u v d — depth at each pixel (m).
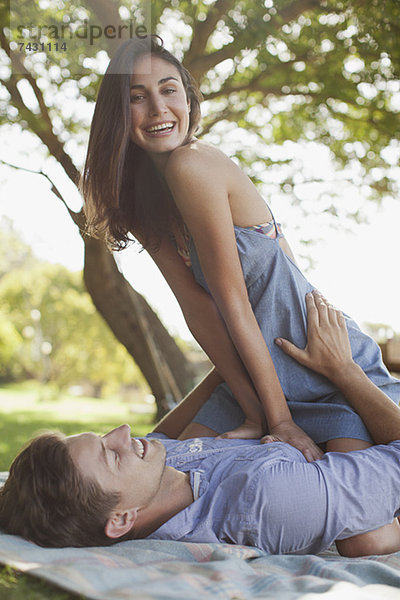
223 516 1.83
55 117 7.24
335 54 7.91
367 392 2.15
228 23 7.16
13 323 30.03
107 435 1.79
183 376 8.51
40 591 1.31
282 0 7.05
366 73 8.14
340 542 1.91
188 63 7.20
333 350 2.21
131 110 2.19
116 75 2.18
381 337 4.59
